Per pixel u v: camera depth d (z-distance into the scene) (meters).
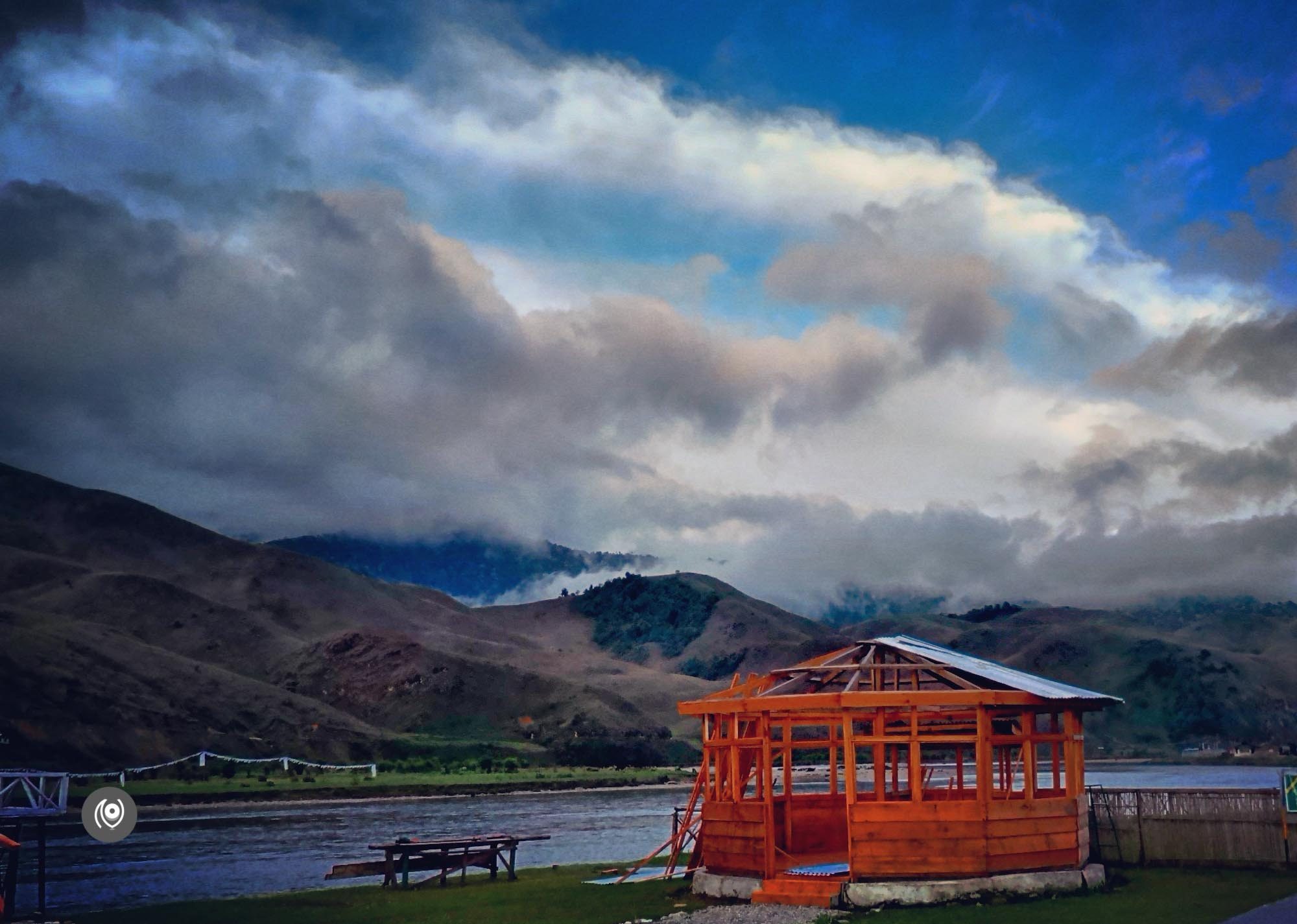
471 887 40.62
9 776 36.03
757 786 34.12
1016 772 92.62
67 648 199.25
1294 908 26.39
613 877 41.81
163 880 50.69
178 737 184.38
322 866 56.62
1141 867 35.06
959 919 27.00
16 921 34.56
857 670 33.97
